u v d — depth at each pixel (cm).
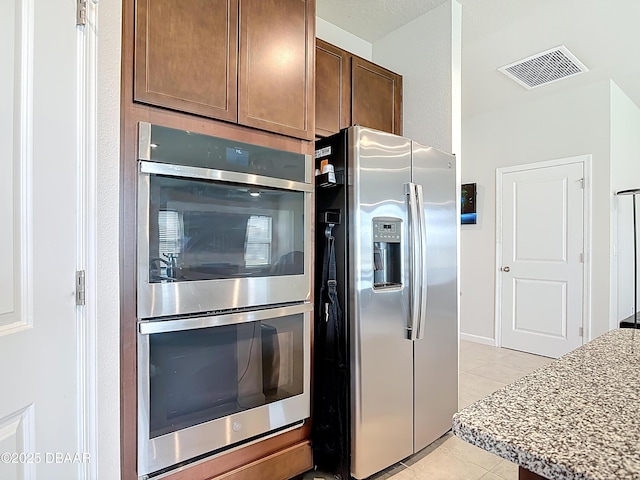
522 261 398
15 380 87
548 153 380
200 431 142
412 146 201
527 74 337
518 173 402
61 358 100
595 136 350
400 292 192
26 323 90
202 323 141
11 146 87
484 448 61
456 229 230
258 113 161
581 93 358
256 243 158
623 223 371
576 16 259
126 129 128
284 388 167
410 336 195
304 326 174
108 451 119
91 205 111
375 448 180
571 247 364
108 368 119
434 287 212
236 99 154
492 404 72
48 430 96
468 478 184
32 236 92
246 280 154
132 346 128
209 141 146
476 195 434
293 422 171
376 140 184
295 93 175
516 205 403
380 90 262
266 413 161
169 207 135
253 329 157
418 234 196
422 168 207
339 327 179
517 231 402
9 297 86
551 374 89
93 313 111
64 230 101
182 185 139
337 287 182
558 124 373
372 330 180
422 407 204
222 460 150
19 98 89
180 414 138
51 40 97
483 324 429
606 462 53
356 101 247
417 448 201
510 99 390
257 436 160
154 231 132
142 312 129
